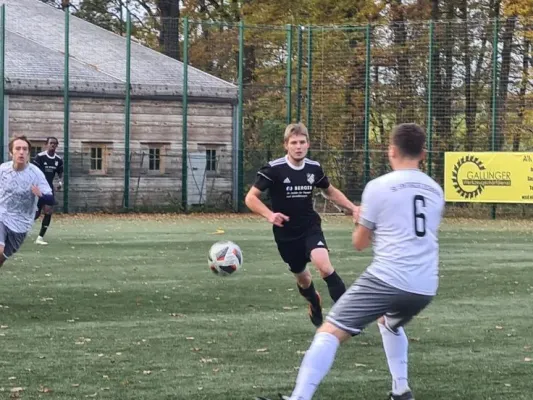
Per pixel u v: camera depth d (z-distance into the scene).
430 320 16.78
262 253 29.14
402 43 51.72
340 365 12.86
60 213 50.75
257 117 56.16
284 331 15.52
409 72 51.75
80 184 51.59
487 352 13.91
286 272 23.97
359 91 52.44
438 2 62.03
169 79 55.00
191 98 54.47
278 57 59.59
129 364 12.84
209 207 53.69
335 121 52.59
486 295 20.06
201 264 25.84
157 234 37.00
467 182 47.19
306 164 15.29
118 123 53.16
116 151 52.88
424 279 9.62
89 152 52.44
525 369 12.71
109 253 28.91
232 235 36.72
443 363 13.10
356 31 52.44
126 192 51.97
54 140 33.56
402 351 10.66
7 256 18.28
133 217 48.91
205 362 13.02
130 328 15.72
